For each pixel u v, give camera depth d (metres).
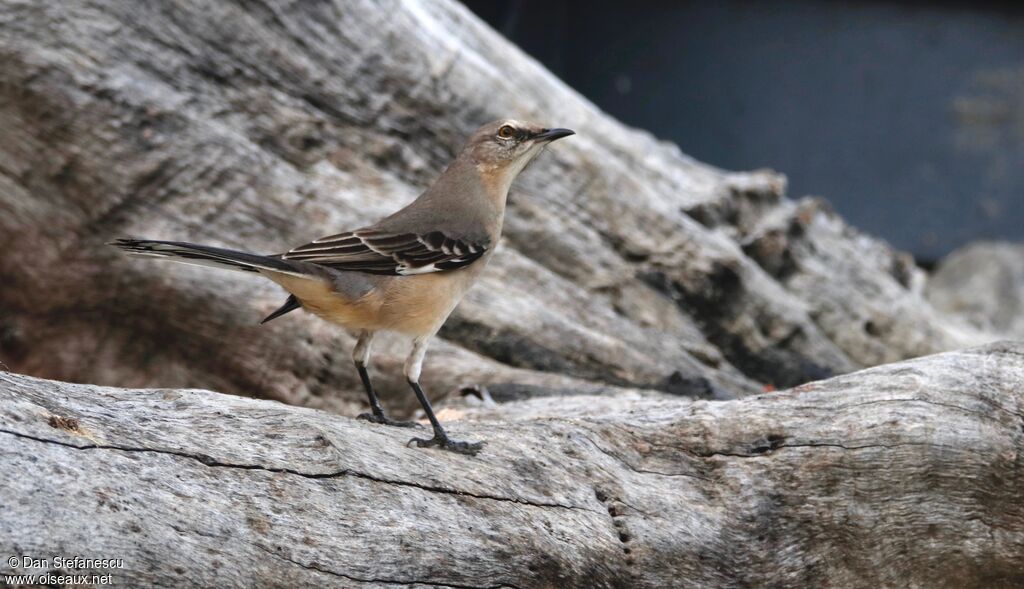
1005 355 8.82
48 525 5.36
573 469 7.67
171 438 6.24
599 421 8.35
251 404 6.99
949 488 8.18
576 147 15.53
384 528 6.37
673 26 25.39
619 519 7.50
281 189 13.34
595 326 14.13
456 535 6.59
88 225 12.96
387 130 14.43
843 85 26.19
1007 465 8.25
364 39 14.45
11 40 12.65
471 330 13.25
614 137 17.08
